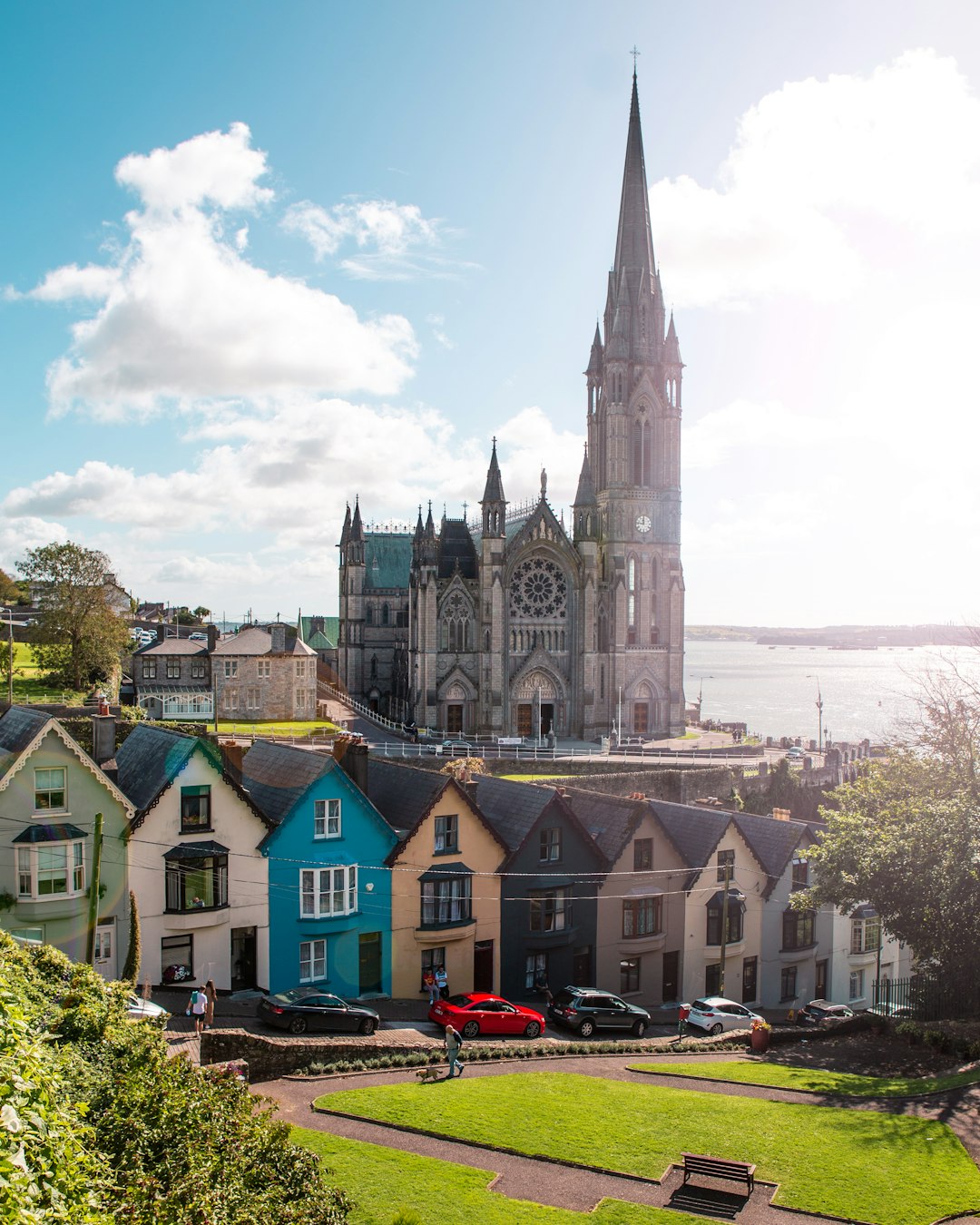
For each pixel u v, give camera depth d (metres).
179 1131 21.66
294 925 51.94
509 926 57.69
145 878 48.59
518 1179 28.64
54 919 46.34
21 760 45.72
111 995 31.33
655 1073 40.09
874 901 51.19
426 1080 37.31
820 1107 35.25
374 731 136.25
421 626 132.50
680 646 145.62
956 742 54.94
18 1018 16.58
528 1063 41.69
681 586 145.75
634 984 61.84
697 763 112.69
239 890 50.66
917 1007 53.41
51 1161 14.95
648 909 62.06
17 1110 14.48
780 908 66.56
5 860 45.59
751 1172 28.16
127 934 47.97
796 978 68.12
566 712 139.25
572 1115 33.25
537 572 138.12
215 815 50.06
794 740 162.12
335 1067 38.00
